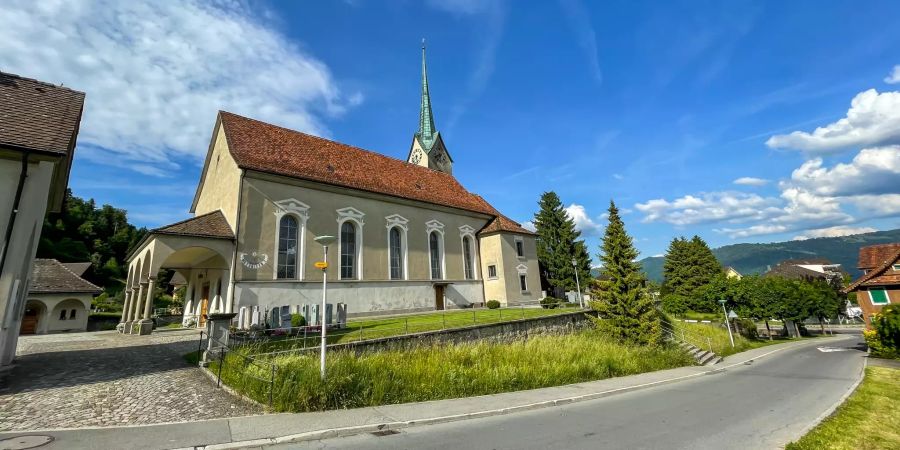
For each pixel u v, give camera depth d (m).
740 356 29.73
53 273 37.34
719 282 46.12
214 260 26.83
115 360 14.73
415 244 33.03
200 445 7.14
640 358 20.62
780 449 7.86
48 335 27.70
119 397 9.96
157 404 9.48
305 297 25.09
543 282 53.47
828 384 16.44
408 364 14.14
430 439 8.28
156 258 21.17
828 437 8.65
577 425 9.59
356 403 10.64
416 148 50.94
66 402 9.47
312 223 26.52
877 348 25.47
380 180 33.03
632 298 25.44
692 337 31.12
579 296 36.62
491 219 41.34
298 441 7.83
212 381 11.59
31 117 13.73
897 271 30.73
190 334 23.00
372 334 16.97
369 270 29.03
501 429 9.16
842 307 72.75
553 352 18.42
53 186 17.88
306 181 26.58
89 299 37.81
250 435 7.77
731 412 11.27
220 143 27.75
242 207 23.53
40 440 7.06
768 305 44.03
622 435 8.75
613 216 27.91
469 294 36.62
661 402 12.75
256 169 24.09
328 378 10.91
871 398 12.97
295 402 9.72
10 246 12.29
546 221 54.88
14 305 12.83
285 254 25.03
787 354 30.55
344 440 8.09
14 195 12.47
